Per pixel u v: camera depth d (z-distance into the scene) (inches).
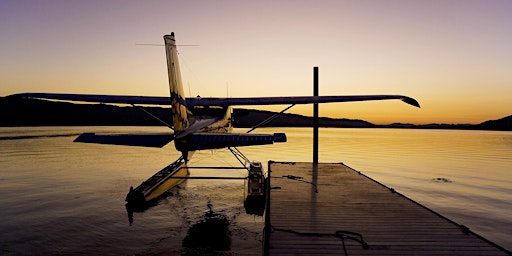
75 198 614.5
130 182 800.3
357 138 4158.5
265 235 244.7
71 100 500.4
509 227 503.5
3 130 4542.3
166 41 410.9
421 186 844.0
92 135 407.2
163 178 607.8
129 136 407.8
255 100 550.9
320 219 286.5
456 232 252.5
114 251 357.4
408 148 2385.6
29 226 443.8
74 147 2050.9
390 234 247.9
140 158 1451.8
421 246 224.4
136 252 355.3
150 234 411.8
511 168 1245.7
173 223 456.1
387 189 421.4
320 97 557.9
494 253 213.0
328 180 491.2
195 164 1221.1
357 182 473.7
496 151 2156.7
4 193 663.8
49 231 423.8
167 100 532.7
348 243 229.5
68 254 350.0
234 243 382.6
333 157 1593.3
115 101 512.4
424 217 293.7
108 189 707.4
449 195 736.3
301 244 227.1
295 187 434.9
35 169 1040.8
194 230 427.5
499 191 789.9
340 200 359.9
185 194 640.4
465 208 618.5
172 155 1624.0
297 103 539.8
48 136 3058.6
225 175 925.2
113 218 479.8
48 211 519.8
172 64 422.0
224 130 633.6
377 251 215.9
